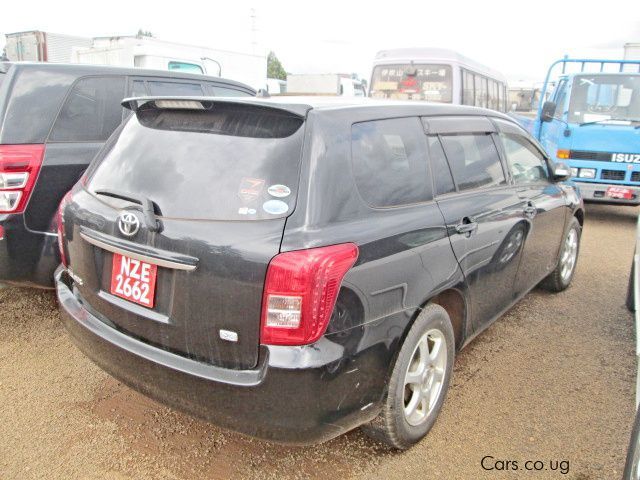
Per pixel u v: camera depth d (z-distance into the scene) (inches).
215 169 98.7
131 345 102.0
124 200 105.0
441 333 118.6
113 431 121.6
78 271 115.7
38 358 152.3
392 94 538.6
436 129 128.0
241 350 91.0
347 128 103.2
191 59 710.5
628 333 175.5
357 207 99.6
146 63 647.8
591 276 233.9
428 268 111.1
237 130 101.9
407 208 111.1
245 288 88.8
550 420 127.8
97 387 138.9
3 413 126.9
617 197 332.5
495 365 153.4
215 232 92.0
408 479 108.0
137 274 100.7
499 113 164.7
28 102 165.2
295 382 87.8
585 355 160.1
